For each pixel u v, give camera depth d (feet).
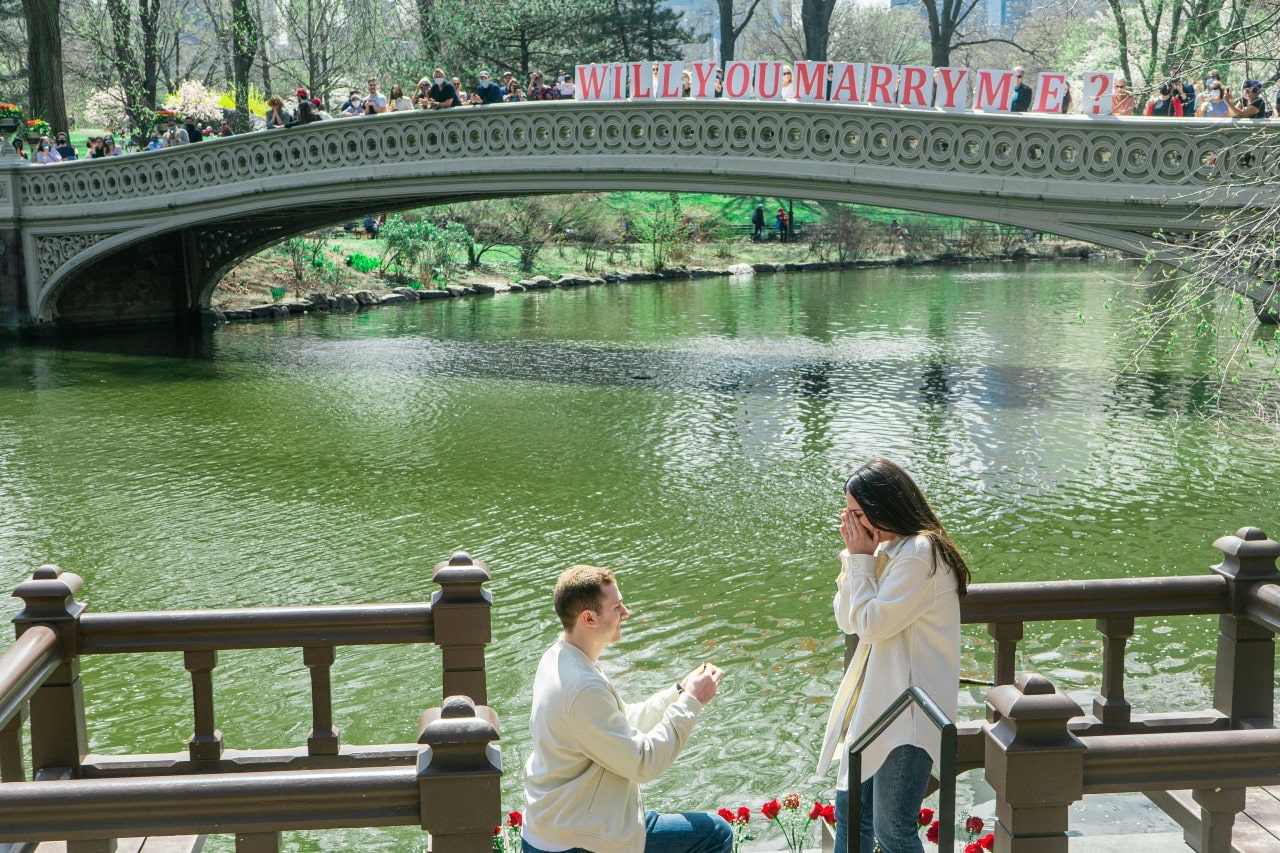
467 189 75.82
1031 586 15.15
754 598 34.68
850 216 181.98
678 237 167.63
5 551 40.24
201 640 15.38
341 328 102.73
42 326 95.55
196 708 15.61
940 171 62.44
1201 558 37.55
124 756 15.64
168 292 105.29
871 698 12.12
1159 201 56.54
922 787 12.01
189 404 66.33
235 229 101.81
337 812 10.23
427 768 10.18
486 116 74.38
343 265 131.85
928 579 11.73
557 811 11.28
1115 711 15.66
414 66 151.02
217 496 46.96
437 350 86.99
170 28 160.66
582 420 60.39
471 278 141.18
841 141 64.85
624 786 11.48
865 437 55.47
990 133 60.95
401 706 28.14
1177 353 80.84
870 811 12.87
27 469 51.72
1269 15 42.52
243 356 84.94
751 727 26.17
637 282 154.92
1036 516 42.27
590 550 39.45
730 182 68.44
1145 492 45.27
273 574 37.45
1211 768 10.44
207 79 171.53
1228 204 53.88
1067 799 10.33
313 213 97.45
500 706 27.78
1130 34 114.42
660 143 69.82
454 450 54.13
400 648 31.94
